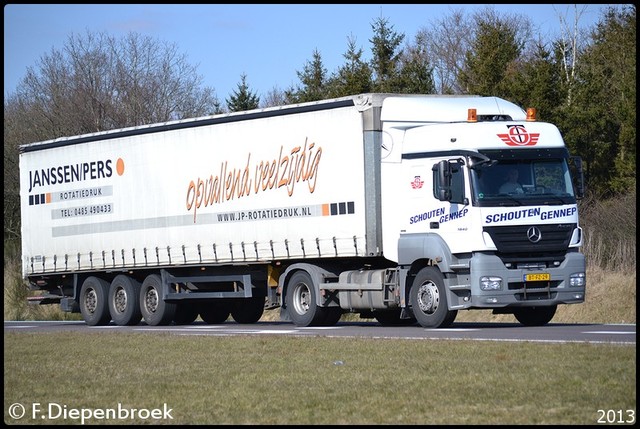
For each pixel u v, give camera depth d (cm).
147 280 2742
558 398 1094
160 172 2661
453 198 1994
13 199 5697
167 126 2641
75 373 1493
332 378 1312
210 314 2917
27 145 3064
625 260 3011
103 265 2823
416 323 2425
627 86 3912
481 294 1948
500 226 1955
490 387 1175
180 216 2608
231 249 2475
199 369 1466
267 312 3278
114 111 6109
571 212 2005
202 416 1100
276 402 1159
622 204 3278
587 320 2680
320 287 2294
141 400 1216
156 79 6275
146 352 1734
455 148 2006
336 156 2219
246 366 1473
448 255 2000
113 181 2789
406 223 2092
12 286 4162
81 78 6131
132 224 2736
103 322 2880
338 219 2212
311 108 2281
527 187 1989
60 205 2958
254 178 2419
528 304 1970
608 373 1219
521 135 2019
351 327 2270
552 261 2000
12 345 1998
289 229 2328
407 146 2102
